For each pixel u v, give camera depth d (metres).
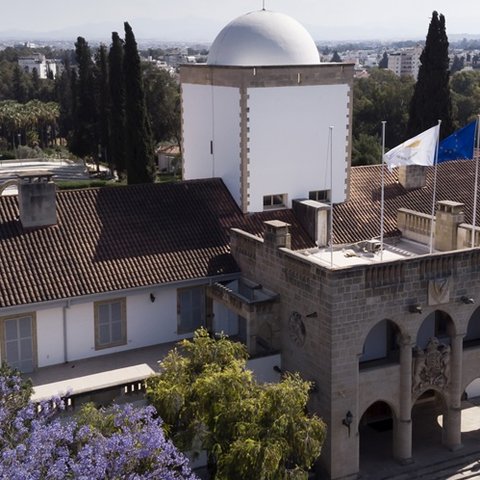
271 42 38.41
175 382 24.09
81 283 30.94
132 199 35.91
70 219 33.66
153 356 31.94
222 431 22.75
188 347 25.55
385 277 27.78
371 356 30.88
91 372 30.27
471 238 33.31
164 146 122.12
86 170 113.06
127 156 60.22
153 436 19.97
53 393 28.02
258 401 23.14
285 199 38.62
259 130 36.94
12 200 33.66
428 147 31.78
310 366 28.83
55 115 155.12
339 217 39.00
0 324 29.62
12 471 17.55
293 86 37.25
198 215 36.28
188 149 42.34
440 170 44.28
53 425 20.20
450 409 30.80
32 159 134.88
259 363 30.33
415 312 28.33
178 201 36.72
